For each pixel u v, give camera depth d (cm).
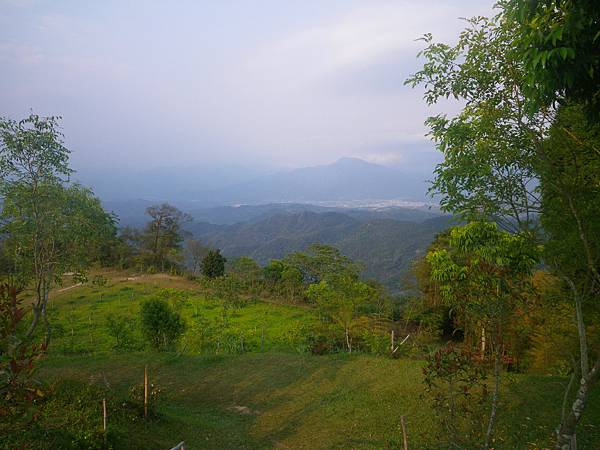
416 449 1014
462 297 674
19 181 1201
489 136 625
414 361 1620
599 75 524
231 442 1155
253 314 3391
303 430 1225
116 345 2383
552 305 801
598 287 705
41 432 841
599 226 656
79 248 1353
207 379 1692
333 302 2386
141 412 1195
